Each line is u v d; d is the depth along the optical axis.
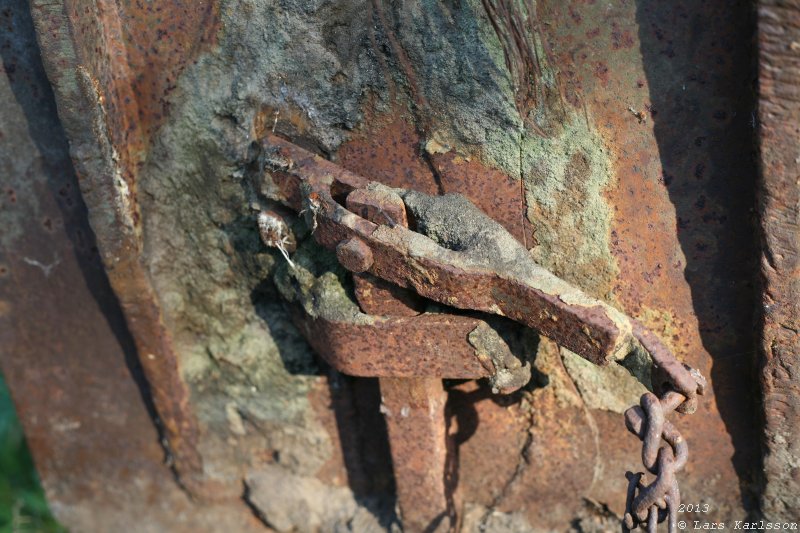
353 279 0.70
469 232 0.67
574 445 0.77
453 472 0.80
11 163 0.79
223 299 0.80
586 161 0.69
